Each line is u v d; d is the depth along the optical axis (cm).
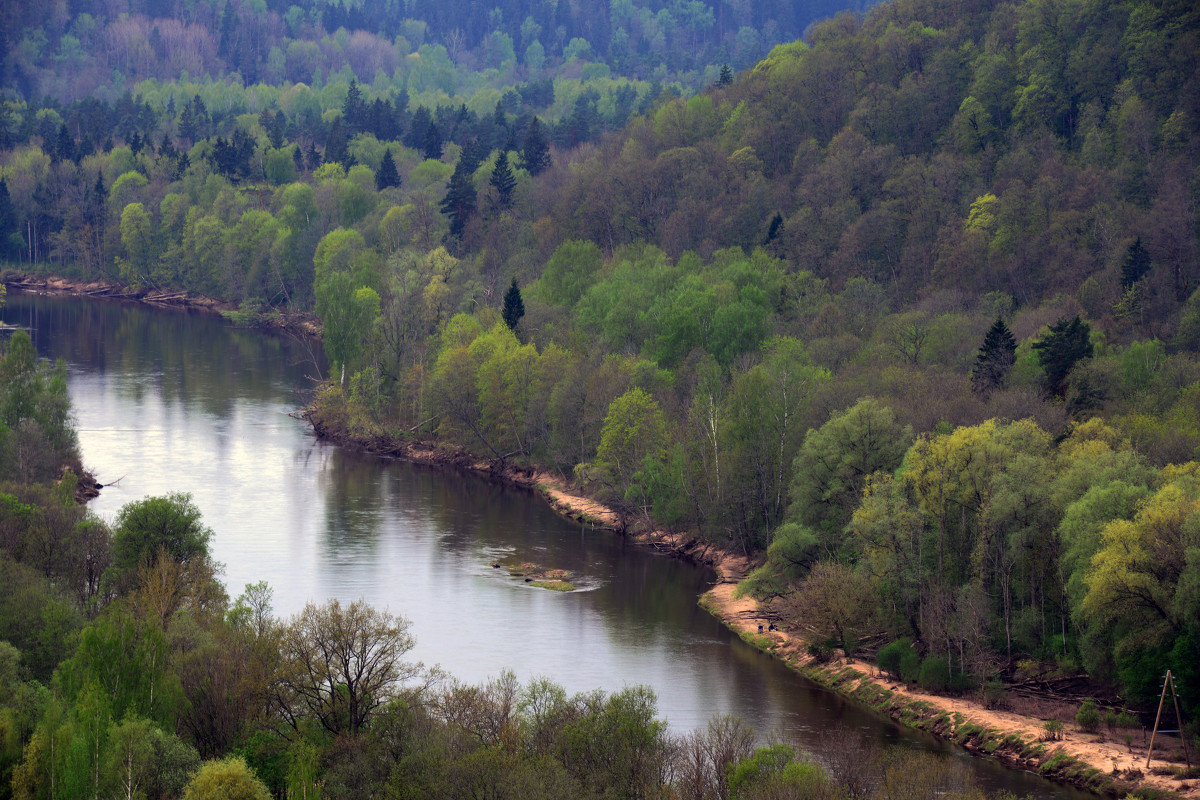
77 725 6022
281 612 9794
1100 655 8469
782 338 14962
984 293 16400
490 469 15550
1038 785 7462
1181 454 10319
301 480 14675
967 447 9706
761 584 10731
